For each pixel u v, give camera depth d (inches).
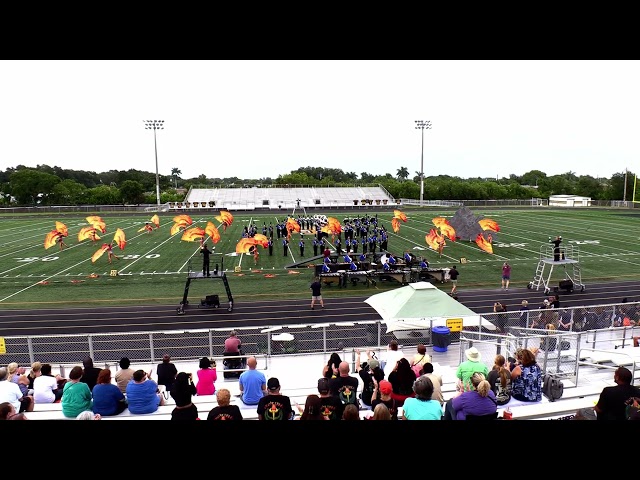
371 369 279.9
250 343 557.9
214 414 191.2
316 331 585.9
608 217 2198.6
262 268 1087.0
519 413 230.8
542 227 1797.5
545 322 495.8
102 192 3430.1
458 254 1232.2
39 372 358.3
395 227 1576.0
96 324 688.4
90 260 1182.9
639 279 948.6
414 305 431.2
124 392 324.8
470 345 442.0
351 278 937.5
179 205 3085.6
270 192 3597.4
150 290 885.8
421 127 2898.6
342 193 3634.4
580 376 341.7
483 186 3804.1
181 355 538.9
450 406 196.2
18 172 3297.2
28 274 1026.7
